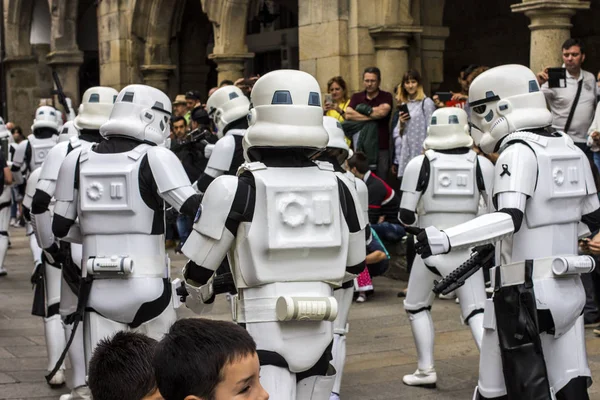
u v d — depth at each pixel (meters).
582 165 4.52
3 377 6.59
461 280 4.61
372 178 9.99
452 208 6.33
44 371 6.77
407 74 10.16
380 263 9.10
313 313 3.79
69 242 5.67
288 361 3.86
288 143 3.89
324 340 3.93
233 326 2.20
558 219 4.41
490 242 4.23
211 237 3.86
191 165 11.20
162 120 5.05
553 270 4.34
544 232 4.40
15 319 8.72
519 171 4.30
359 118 10.58
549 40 9.77
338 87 11.09
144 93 4.99
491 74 4.59
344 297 5.48
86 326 4.94
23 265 12.39
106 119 5.78
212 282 4.05
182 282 4.40
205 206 3.88
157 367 2.17
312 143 3.93
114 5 17.41
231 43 14.39
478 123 4.69
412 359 6.97
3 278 11.27
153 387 2.32
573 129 8.73
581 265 4.34
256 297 3.89
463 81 9.70
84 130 5.80
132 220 4.84
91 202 4.87
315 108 3.95
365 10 11.85
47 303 6.37
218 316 8.48
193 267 3.93
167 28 17.09
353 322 8.31
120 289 4.83
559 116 8.76
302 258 3.91
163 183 4.75
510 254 4.47
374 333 7.87
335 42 11.98
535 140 4.42
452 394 6.07
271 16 17.95
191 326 2.19
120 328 4.90
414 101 10.21
